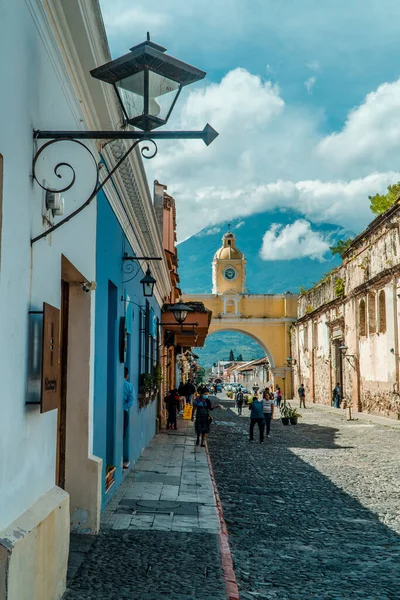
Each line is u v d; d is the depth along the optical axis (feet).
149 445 53.01
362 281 105.09
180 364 142.92
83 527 21.62
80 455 21.75
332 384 128.77
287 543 22.81
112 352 30.09
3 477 11.78
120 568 17.84
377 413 95.55
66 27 16.49
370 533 24.44
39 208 14.56
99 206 24.56
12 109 12.32
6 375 11.93
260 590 17.47
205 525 23.57
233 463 44.52
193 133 14.57
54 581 14.65
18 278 12.81
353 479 37.58
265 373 239.30
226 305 192.03
